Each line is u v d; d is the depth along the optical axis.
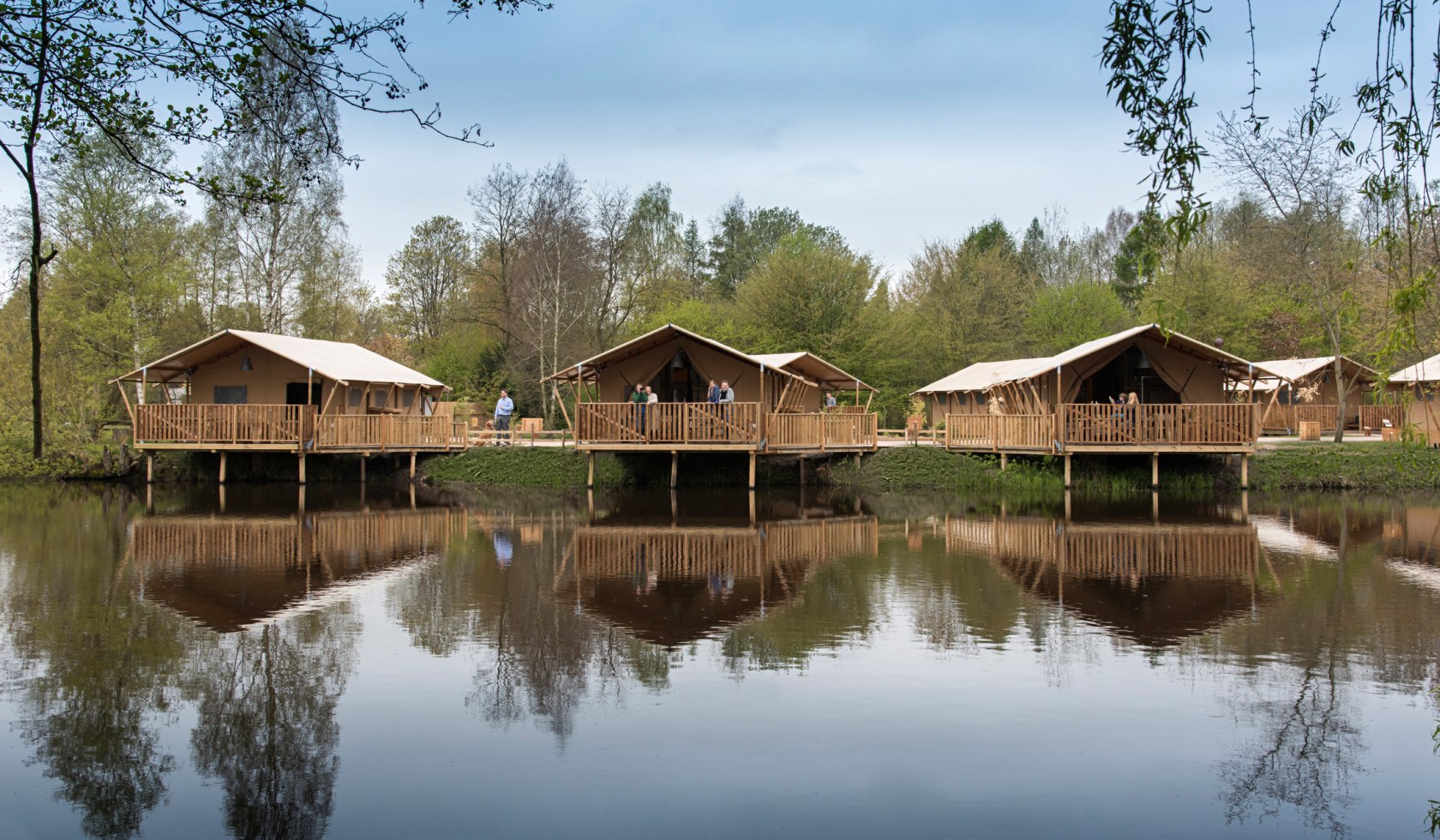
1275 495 26.97
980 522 21.70
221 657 10.58
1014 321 48.47
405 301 54.50
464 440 32.78
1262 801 7.08
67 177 32.25
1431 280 5.94
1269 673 9.96
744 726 8.52
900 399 46.56
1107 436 26.58
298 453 29.56
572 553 17.34
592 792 7.22
